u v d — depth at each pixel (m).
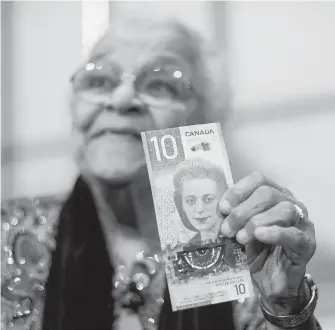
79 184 0.91
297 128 0.99
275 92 0.99
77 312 0.86
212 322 0.81
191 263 0.73
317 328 0.74
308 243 0.67
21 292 0.89
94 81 0.91
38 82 1.02
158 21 0.95
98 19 0.99
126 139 0.89
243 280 0.73
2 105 1.02
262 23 1.02
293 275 0.70
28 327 0.88
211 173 0.74
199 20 0.98
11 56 1.04
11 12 1.05
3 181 0.98
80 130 0.91
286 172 0.98
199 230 0.73
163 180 0.74
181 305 0.72
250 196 0.69
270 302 0.73
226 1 1.00
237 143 0.96
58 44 1.02
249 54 1.00
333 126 0.99
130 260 0.88
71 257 0.88
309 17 1.04
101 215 0.89
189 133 0.76
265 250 0.71
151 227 0.89
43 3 1.03
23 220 0.93
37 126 0.99
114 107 0.89
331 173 0.99
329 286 0.97
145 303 0.85
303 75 1.01
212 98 0.94
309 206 0.99
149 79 0.90
